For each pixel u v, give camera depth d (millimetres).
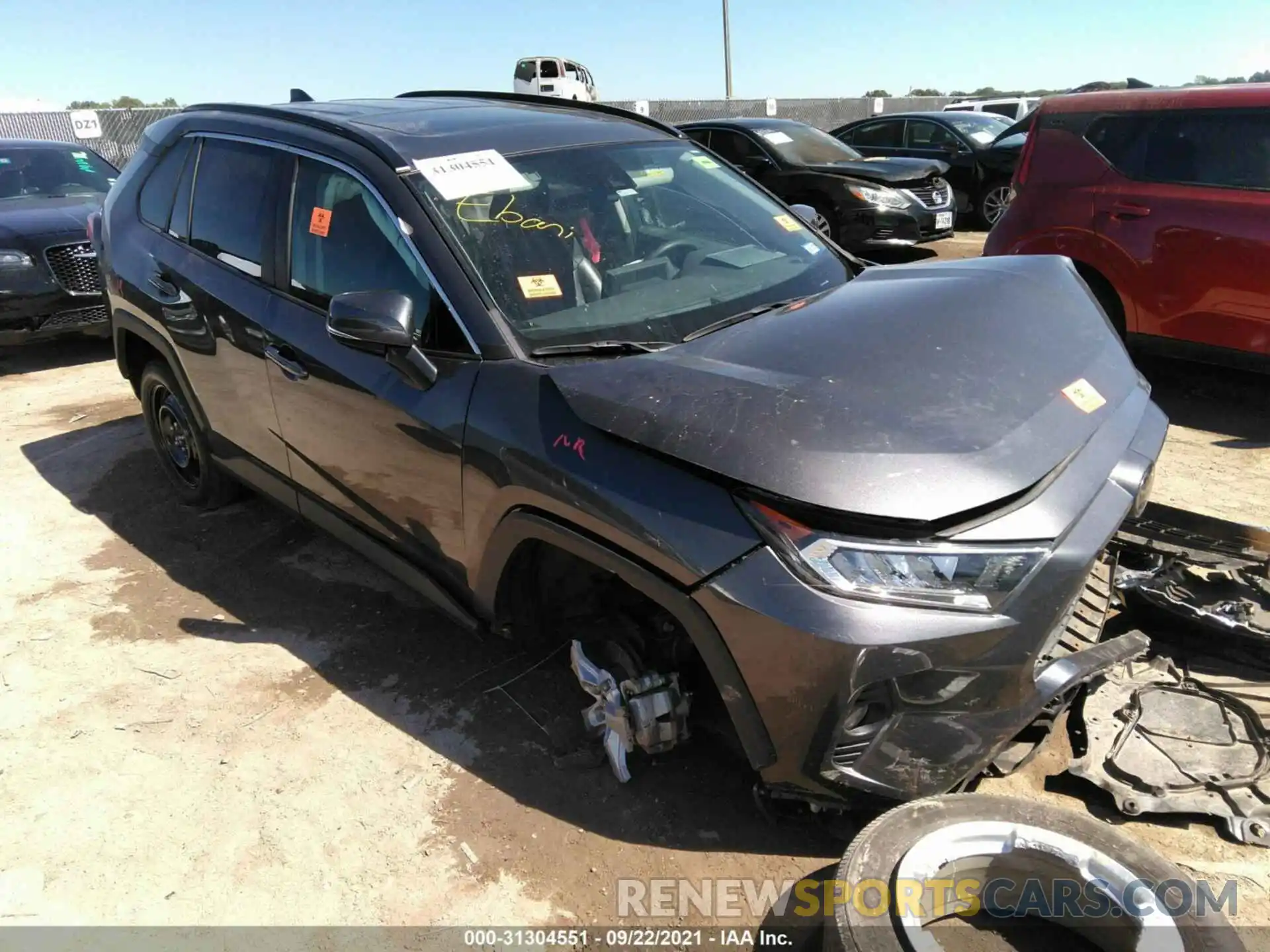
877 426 1991
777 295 2912
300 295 3143
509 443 2348
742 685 2002
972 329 2396
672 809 2443
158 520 4348
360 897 2246
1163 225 5020
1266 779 2293
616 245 2902
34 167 8117
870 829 1979
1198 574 2965
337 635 3348
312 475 3297
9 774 2717
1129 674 2674
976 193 12352
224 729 2873
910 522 1874
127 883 2322
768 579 1917
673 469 2064
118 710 2982
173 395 4164
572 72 23797
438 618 3426
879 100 26062
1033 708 2082
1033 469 1999
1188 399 5438
